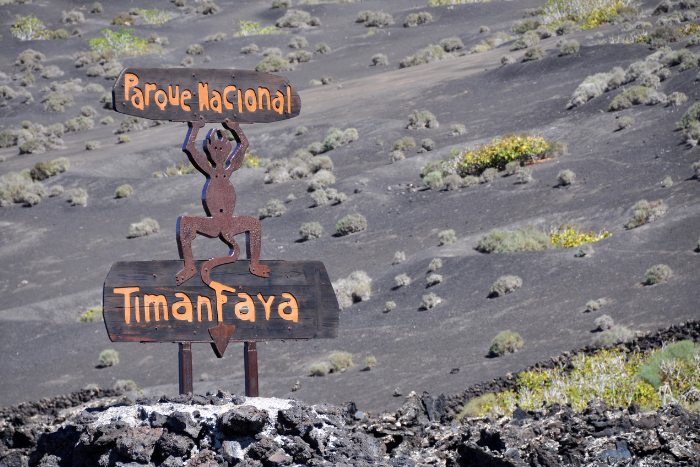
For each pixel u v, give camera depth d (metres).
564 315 24.17
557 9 78.81
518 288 27.64
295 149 54.50
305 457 4.70
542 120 48.62
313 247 38.34
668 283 23.94
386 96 62.94
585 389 15.06
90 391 21.66
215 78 6.16
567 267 27.70
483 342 24.08
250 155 53.62
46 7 108.25
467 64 68.19
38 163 54.72
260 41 94.56
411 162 46.62
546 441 5.50
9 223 47.31
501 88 57.91
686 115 39.09
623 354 17.77
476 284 28.95
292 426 4.84
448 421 7.30
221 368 27.61
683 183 33.09
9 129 68.19
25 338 33.56
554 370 18.00
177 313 5.73
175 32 101.75
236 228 5.98
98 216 47.31
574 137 43.75
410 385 21.64
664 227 28.36
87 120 71.81
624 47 57.16
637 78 48.50
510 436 5.52
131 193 49.72
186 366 5.71
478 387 19.16
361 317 29.58
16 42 94.06
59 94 76.75
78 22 104.62
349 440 5.09
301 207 43.56
